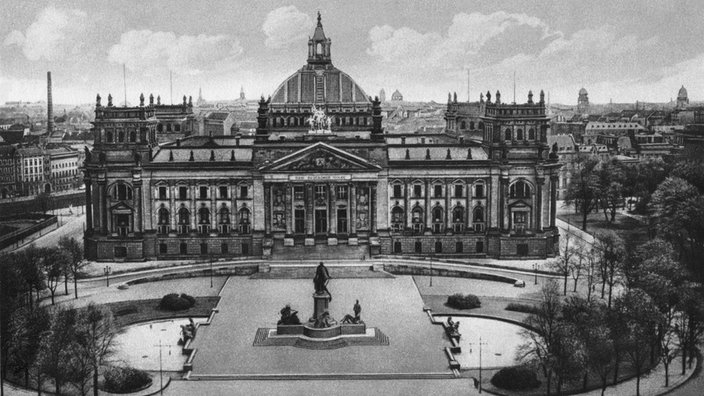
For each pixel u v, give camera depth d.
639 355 118.19
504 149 199.25
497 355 130.88
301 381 120.94
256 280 182.00
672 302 135.88
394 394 115.25
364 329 139.00
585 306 133.00
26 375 122.25
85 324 125.12
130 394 115.94
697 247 183.25
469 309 155.88
